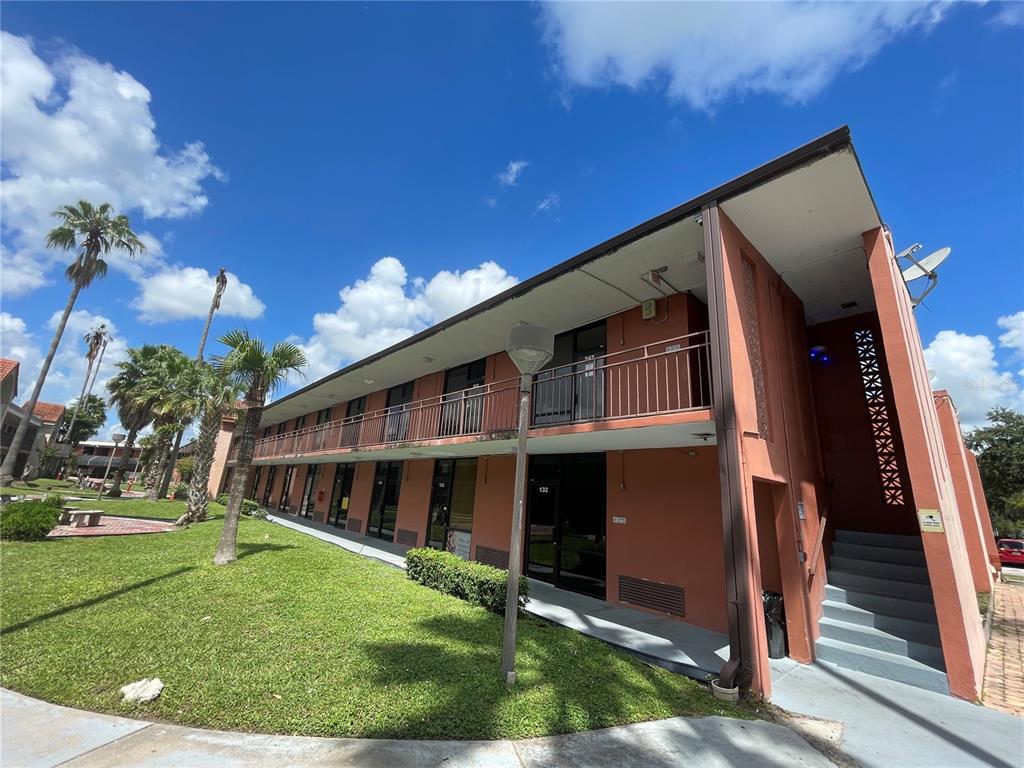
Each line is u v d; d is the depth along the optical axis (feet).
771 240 20.99
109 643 14.56
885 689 15.80
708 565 21.93
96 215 78.07
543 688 13.39
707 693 14.48
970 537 33.63
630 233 20.98
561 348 33.04
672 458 24.68
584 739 10.76
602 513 27.63
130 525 46.06
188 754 9.06
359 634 16.89
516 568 14.19
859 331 28.04
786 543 19.54
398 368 46.19
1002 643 22.59
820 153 15.56
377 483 53.11
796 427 22.90
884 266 19.25
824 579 22.34
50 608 17.69
